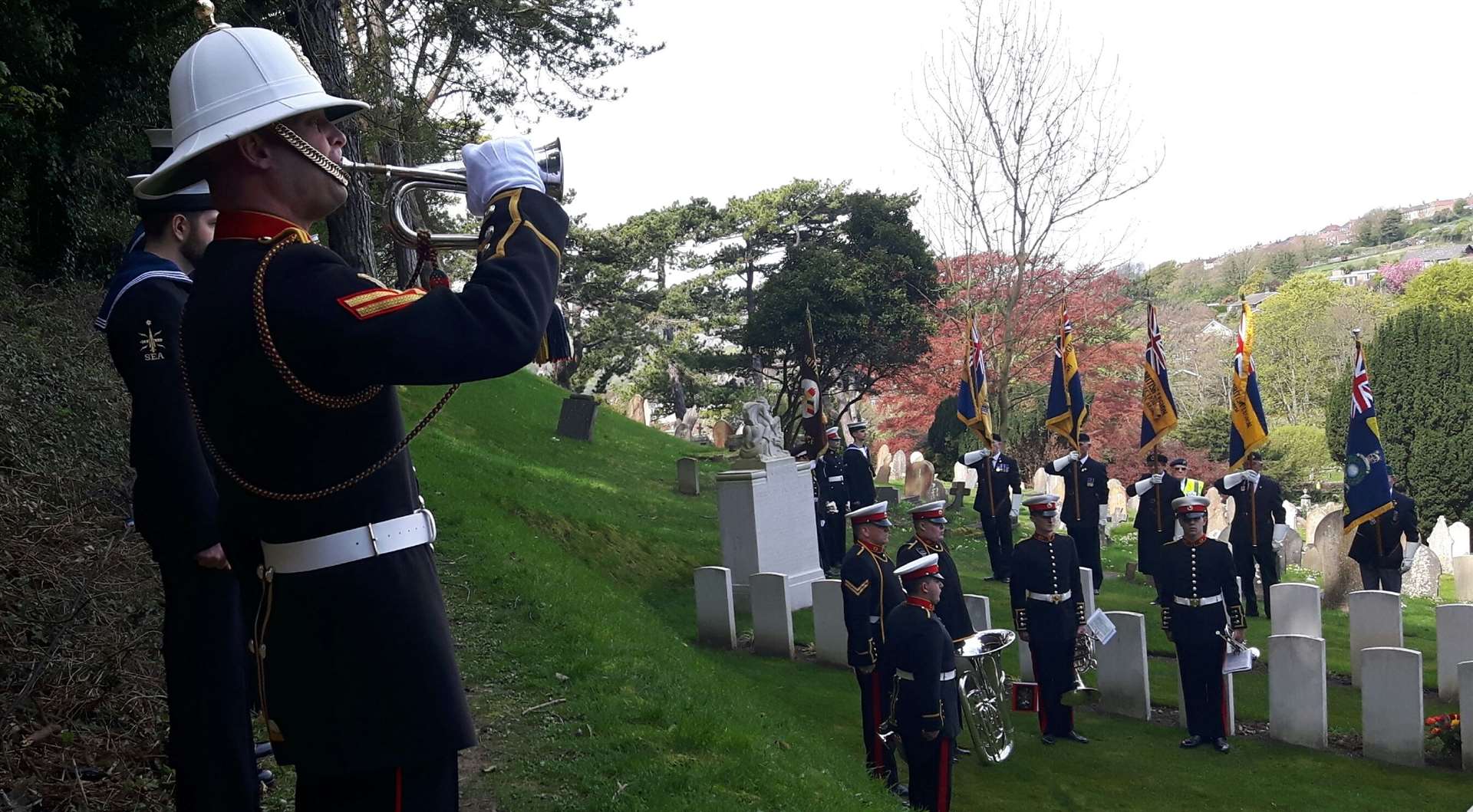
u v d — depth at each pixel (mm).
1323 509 30047
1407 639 15281
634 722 6719
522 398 27000
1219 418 41625
